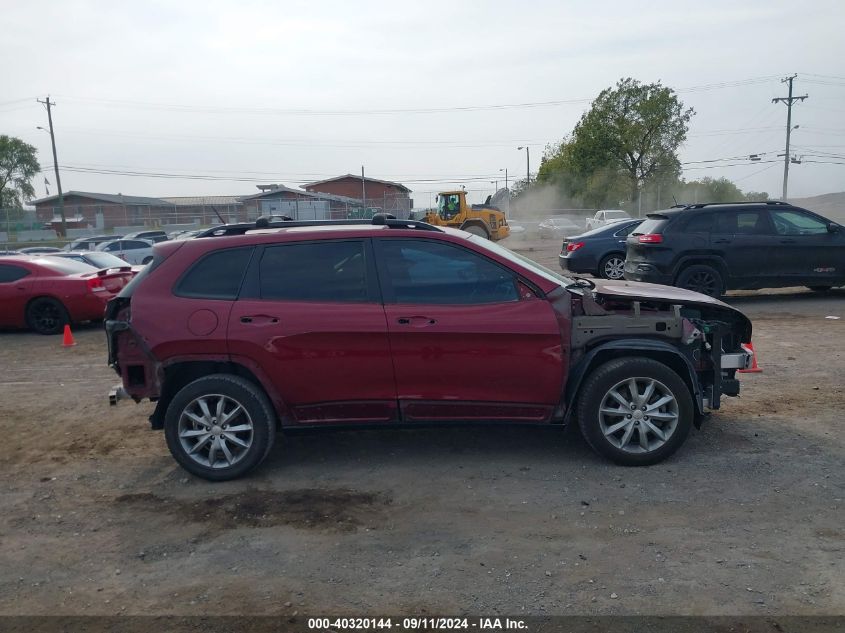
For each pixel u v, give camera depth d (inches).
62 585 157.6
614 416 208.1
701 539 165.8
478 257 207.5
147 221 2422.5
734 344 228.5
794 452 215.2
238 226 226.5
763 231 479.8
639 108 2166.6
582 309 213.0
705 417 225.6
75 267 510.6
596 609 139.8
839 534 166.1
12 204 2760.8
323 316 203.3
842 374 301.4
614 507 183.5
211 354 205.3
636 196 2235.5
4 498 205.2
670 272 477.7
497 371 203.6
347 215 1983.3
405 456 224.2
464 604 143.5
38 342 465.1
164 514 190.7
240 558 165.9
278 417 211.5
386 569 158.2
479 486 199.6
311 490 201.8
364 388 205.5
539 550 163.6
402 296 205.8
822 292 548.4
